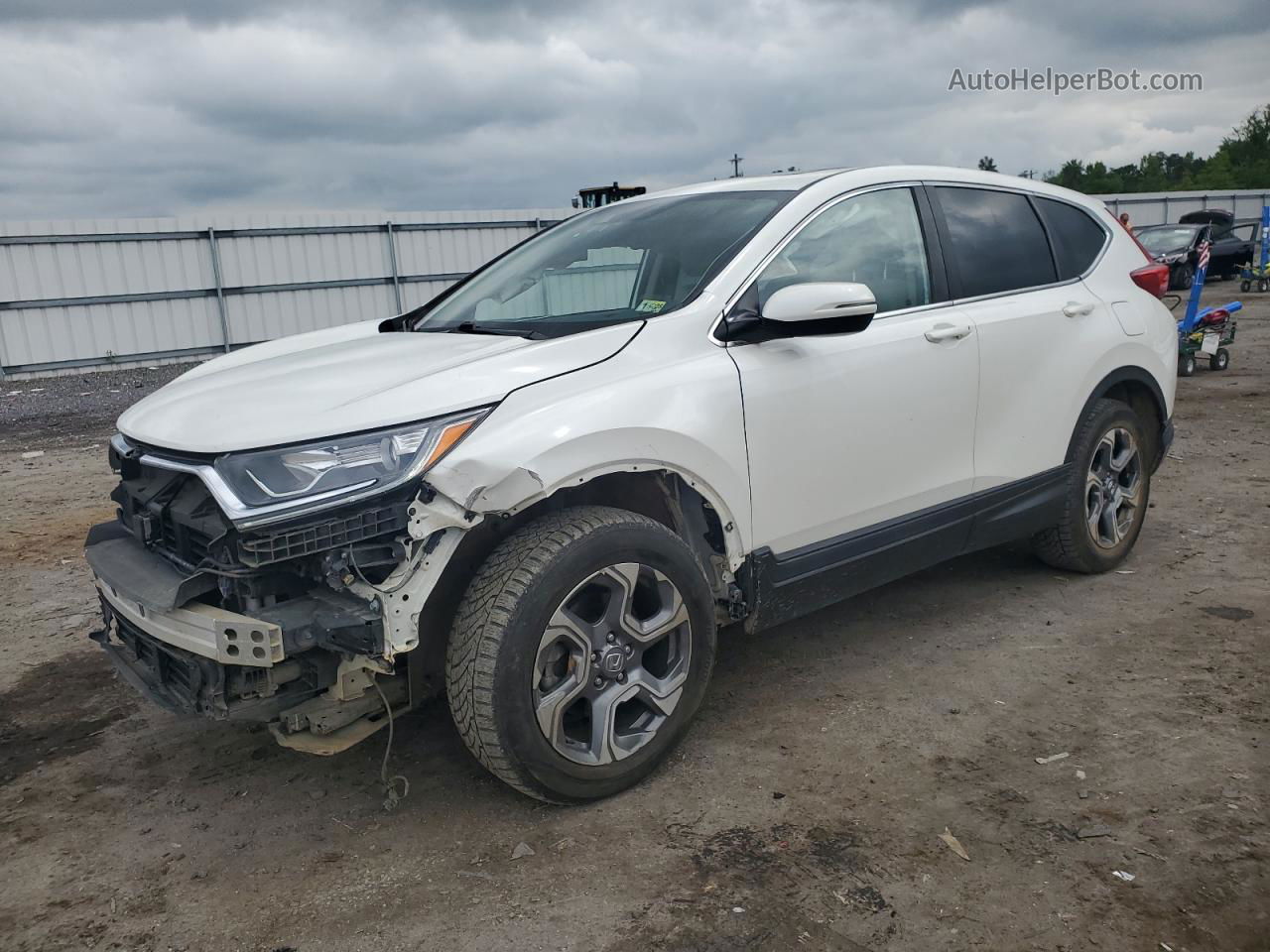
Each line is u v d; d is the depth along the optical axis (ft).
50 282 62.44
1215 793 9.34
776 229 11.26
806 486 11.00
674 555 9.80
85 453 32.58
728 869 8.54
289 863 9.02
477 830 9.37
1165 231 81.05
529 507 9.41
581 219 13.91
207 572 8.62
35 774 11.00
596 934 7.77
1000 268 13.70
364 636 8.29
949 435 12.51
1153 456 16.16
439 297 14.15
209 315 68.18
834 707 11.55
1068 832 8.85
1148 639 13.06
